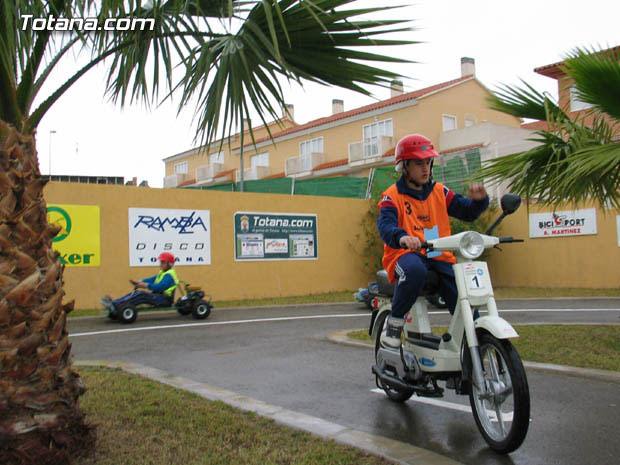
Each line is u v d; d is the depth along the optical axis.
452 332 4.15
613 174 7.43
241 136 4.54
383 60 4.04
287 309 14.52
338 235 18.83
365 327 10.65
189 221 15.77
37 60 3.80
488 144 27.52
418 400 5.34
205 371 6.93
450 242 3.94
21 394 3.34
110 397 5.29
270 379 6.38
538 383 5.82
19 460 3.29
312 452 3.83
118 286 14.57
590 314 12.12
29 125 3.69
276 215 17.44
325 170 32.88
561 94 8.66
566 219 19.03
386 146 30.33
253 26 3.95
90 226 14.23
